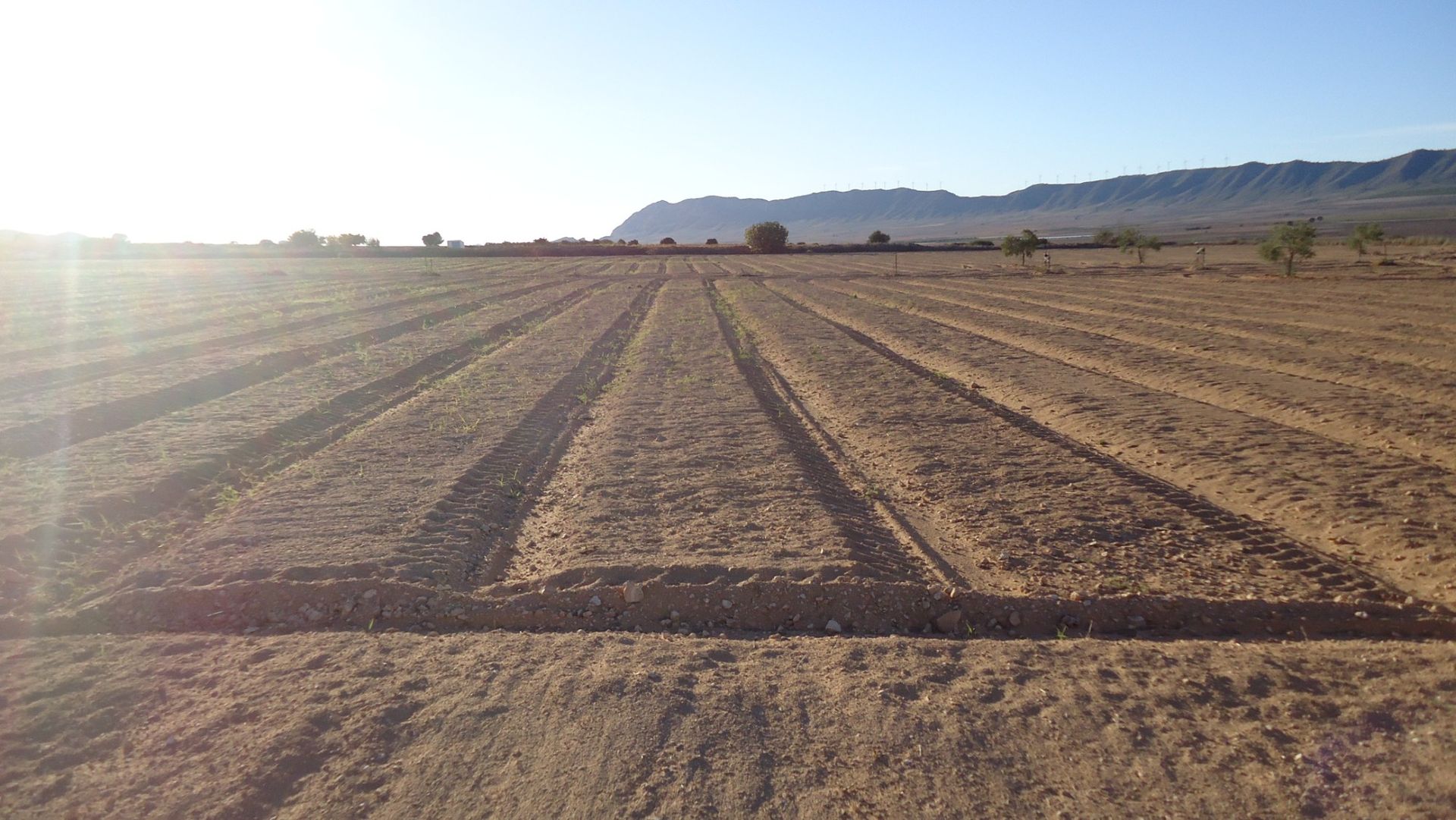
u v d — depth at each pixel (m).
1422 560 7.32
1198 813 3.89
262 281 47.34
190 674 5.35
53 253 94.12
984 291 39.03
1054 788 4.10
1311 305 28.50
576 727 4.66
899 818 3.91
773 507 8.73
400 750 4.46
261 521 8.30
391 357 19.59
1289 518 8.72
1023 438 11.87
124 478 9.79
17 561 7.46
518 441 11.77
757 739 4.54
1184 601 6.48
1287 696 4.86
